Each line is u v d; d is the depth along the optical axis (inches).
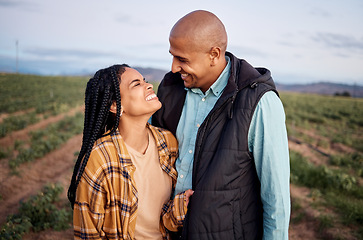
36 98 1422.2
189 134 80.6
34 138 557.3
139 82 75.8
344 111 1592.0
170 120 84.3
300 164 369.7
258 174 72.4
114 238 73.6
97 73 77.7
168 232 84.1
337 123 1131.9
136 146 78.7
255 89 69.9
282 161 69.7
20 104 1165.1
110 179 72.4
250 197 74.2
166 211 80.1
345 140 685.9
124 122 77.6
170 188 83.5
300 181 320.5
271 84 72.8
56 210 241.3
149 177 79.4
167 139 83.6
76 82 2554.1
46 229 220.2
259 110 68.6
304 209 249.0
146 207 78.8
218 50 70.4
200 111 78.7
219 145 71.1
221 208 70.3
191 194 73.7
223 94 71.6
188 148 80.3
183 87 83.5
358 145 652.1
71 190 76.0
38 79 2603.3
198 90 79.4
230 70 74.3
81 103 1237.7
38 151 436.8
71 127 665.0
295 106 1679.4
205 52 69.8
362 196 284.4
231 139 69.6
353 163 442.0
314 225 225.1
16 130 651.5
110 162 72.8
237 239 72.5
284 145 70.8
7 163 394.6
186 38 68.2
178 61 72.7
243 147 69.8
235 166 70.2
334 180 305.3
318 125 1011.3
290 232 221.0
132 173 75.2
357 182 335.9
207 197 70.3
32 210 233.1
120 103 74.7
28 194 300.8
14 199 288.4
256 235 75.9
